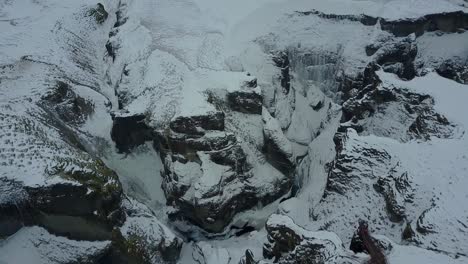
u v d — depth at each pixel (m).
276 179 37.34
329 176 30.20
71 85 39.28
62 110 36.47
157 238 30.84
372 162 28.56
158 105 36.66
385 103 33.69
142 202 36.41
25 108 33.25
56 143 30.23
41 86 36.38
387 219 25.81
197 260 32.81
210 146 34.34
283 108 41.34
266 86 40.59
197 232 35.06
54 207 27.09
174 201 35.16
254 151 37.44
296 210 33.28
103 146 38.03
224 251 32.41
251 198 36.50
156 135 35.91
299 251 20.39
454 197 22.86
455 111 29.06
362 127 34.22
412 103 32.09
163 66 40.06
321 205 30.08
